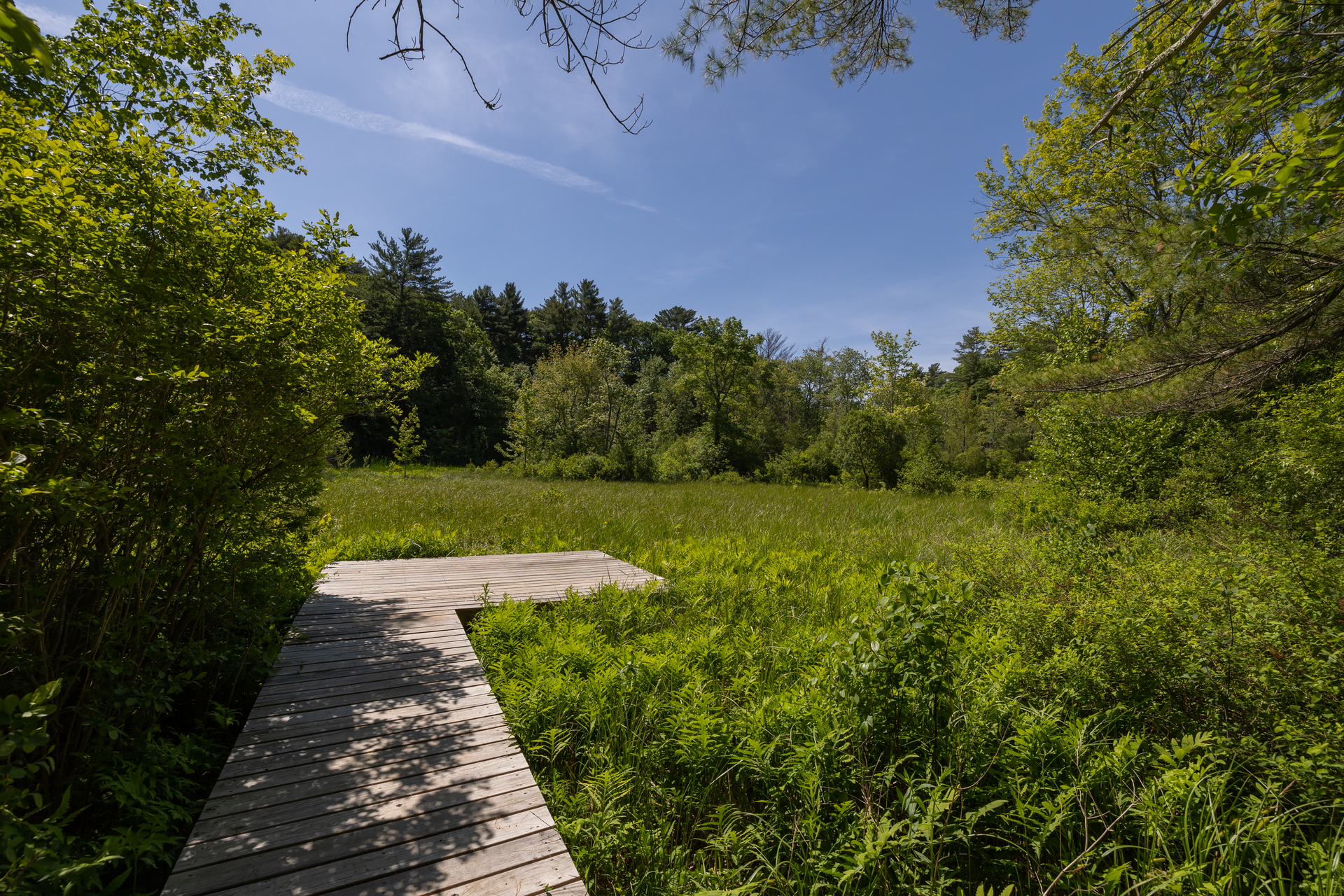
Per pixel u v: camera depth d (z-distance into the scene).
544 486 19.19
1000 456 31.23
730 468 32.72
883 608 3.04
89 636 2.52
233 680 3.62
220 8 3.69
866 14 3.97
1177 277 4.12
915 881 2.13
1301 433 6.49
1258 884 2.01
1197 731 2.83
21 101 2.58
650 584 5.94
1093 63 10.52
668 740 3.11
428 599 5.49
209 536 3.02
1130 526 8.79
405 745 2.87
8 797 1.64
